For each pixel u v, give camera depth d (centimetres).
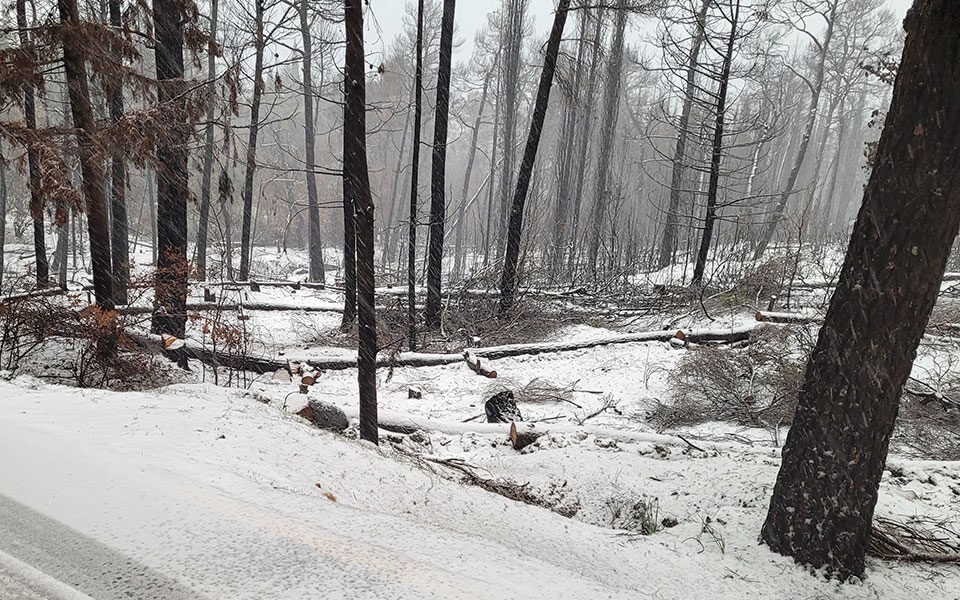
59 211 710
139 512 261
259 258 2819
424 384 1005
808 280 1491
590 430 727
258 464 371
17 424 373
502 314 1416
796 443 340
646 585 308
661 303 1455
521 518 410
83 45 738
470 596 210
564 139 2545
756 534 374
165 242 955
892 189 292
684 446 680
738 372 888
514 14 2398
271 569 218
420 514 377
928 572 340
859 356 308
